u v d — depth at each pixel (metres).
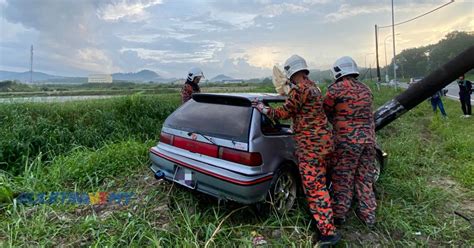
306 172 2.69
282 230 2.75
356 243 2.76
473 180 4.22
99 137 5.79
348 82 2.92
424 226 3.01
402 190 3.84
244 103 3.06
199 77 5.25
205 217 2.97
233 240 2.64
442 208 3.51
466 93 10.43
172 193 3.51
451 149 6.02
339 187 2.96
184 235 2.64
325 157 2.71
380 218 3.11
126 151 4.89
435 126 8.75
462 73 3.52
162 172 3.38
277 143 3.00
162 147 3.49
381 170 4.19
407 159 5.18
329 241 2.56
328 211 2.63
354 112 2.87
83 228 2.78
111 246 2.42
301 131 2.69
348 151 2.88
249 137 2.77
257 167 2.75
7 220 2.96
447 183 4.32
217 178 2.79
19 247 2.47
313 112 2.64
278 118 2.73
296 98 2.60
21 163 4.57
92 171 4.26
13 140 4.82
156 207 3.29
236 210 2.96
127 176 4.33
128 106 7.16
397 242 2.77
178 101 8.26
